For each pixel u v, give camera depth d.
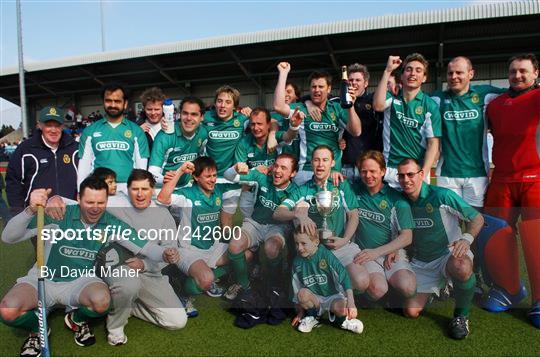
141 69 19.19
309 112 3.54
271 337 2.52
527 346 2.36
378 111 3.41
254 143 3.74
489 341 2.43
